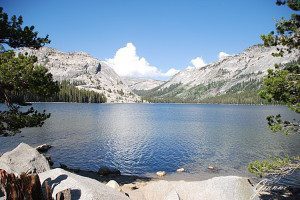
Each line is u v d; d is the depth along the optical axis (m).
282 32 14.98
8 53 16.83
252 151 46.16
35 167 19.84
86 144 50.34
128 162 38.28
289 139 58.41
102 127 77.00
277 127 15.26
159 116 128.12
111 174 30.45
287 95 14.48
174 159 40.31
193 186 15.42
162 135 64.00
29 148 21.28
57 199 10.61
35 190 9.84
